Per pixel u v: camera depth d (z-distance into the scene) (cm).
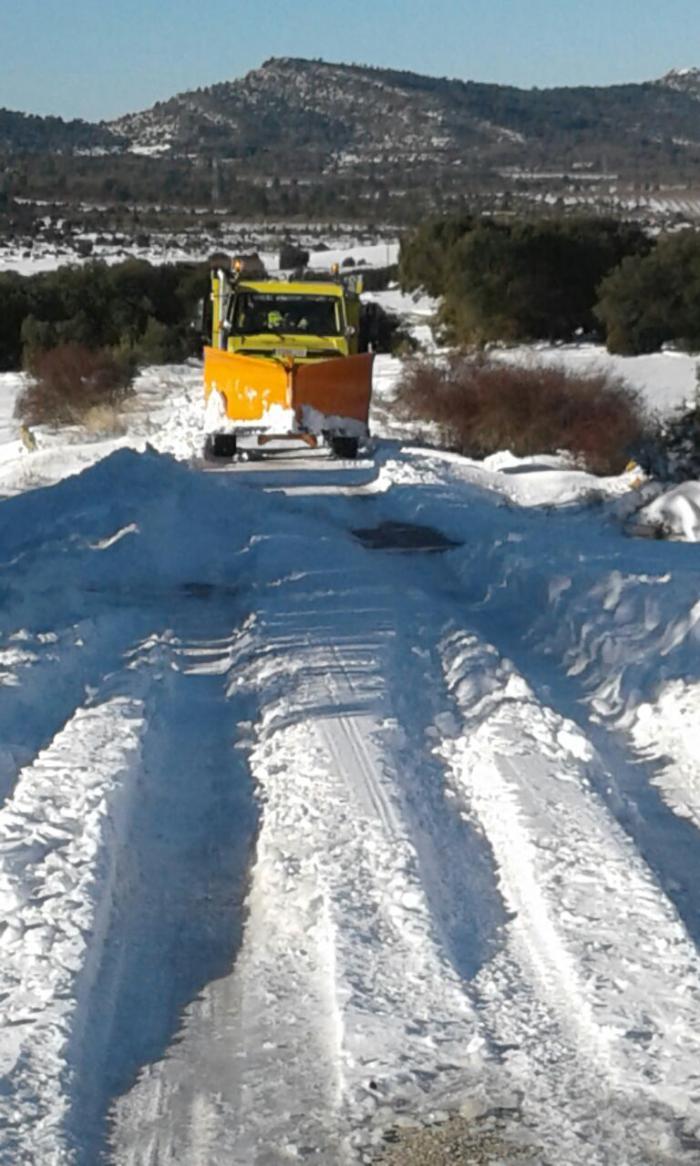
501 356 4000
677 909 676
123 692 980
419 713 983
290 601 1317
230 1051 550
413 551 1659
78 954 595
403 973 591
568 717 1009
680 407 2647
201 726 964
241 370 2439
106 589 1417
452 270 5478
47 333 5388
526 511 1998
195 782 852
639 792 866
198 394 3534
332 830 738
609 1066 524
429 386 2931
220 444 2467
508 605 1364
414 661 1105
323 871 688
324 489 2158
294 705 970
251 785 838
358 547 1614
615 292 4962
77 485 1867
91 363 3681
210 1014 581
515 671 1071
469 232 5631
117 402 3578
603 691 1070
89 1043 548
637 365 4528
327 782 811
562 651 1196
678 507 1888
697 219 10988
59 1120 491
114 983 602
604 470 2420
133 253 11356
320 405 2441
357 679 1036
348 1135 488
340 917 638
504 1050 538
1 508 1855
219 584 1445
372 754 859
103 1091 525
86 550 1502
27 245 11969
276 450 2544
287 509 1875
